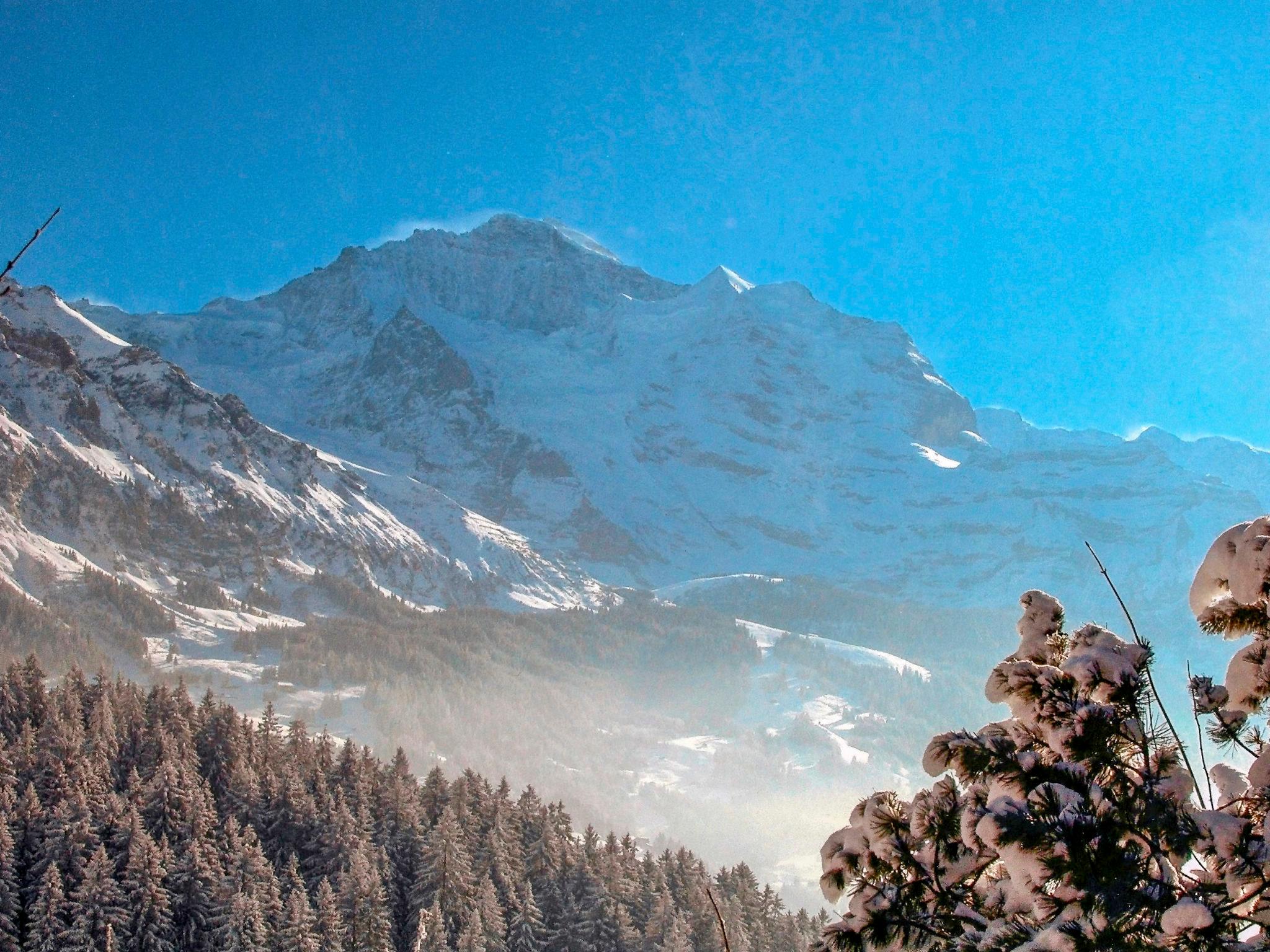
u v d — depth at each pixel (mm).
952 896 5500
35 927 57875
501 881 70000
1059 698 5215
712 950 61844
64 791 70625
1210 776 5504
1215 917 4527
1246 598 5480
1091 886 4652
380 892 62938
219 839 71438
